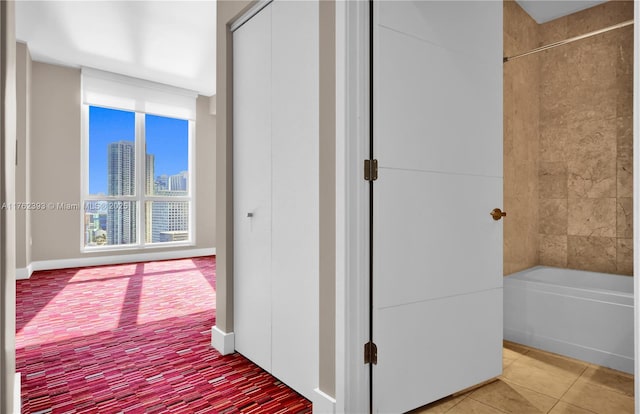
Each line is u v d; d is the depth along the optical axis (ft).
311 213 5.89
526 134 10.54
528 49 10.64
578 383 6.79
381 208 5.29
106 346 8.44
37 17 13.21
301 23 6.07
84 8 12.60
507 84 9.74
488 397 6.33
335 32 5.31
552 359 7.80
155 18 13.26
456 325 6.19
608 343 7.38
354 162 5.17
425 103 5.76
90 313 10.93
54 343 8.61
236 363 7.54
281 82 6.53
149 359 7.73
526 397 6.32
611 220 9.88
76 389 6.46
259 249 7.16
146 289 13.94
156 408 5.87
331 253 5.41
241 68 7.70
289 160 6.34
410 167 5.59
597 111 10.11
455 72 6.15
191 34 14.48
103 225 19.13
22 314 10.80
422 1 5.74
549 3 10.15
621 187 9.72
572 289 7.84
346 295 5.13
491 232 6.68
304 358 6.07
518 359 7.80
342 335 5.17
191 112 21.47
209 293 13.41
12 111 4.51
